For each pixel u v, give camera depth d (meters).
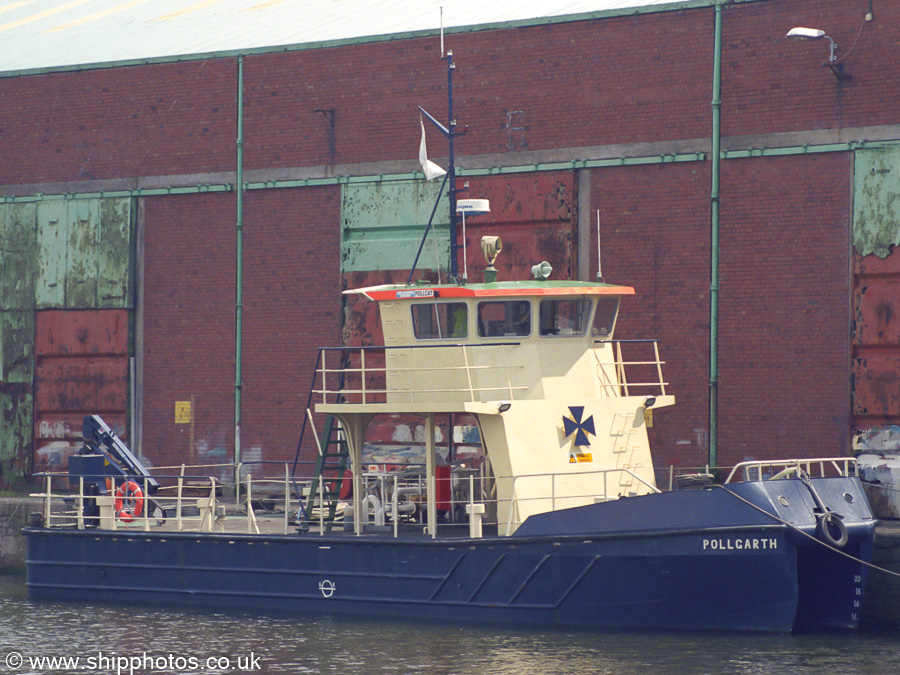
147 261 63.41
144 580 46.69
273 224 60.62
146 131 63.25
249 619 42.91
